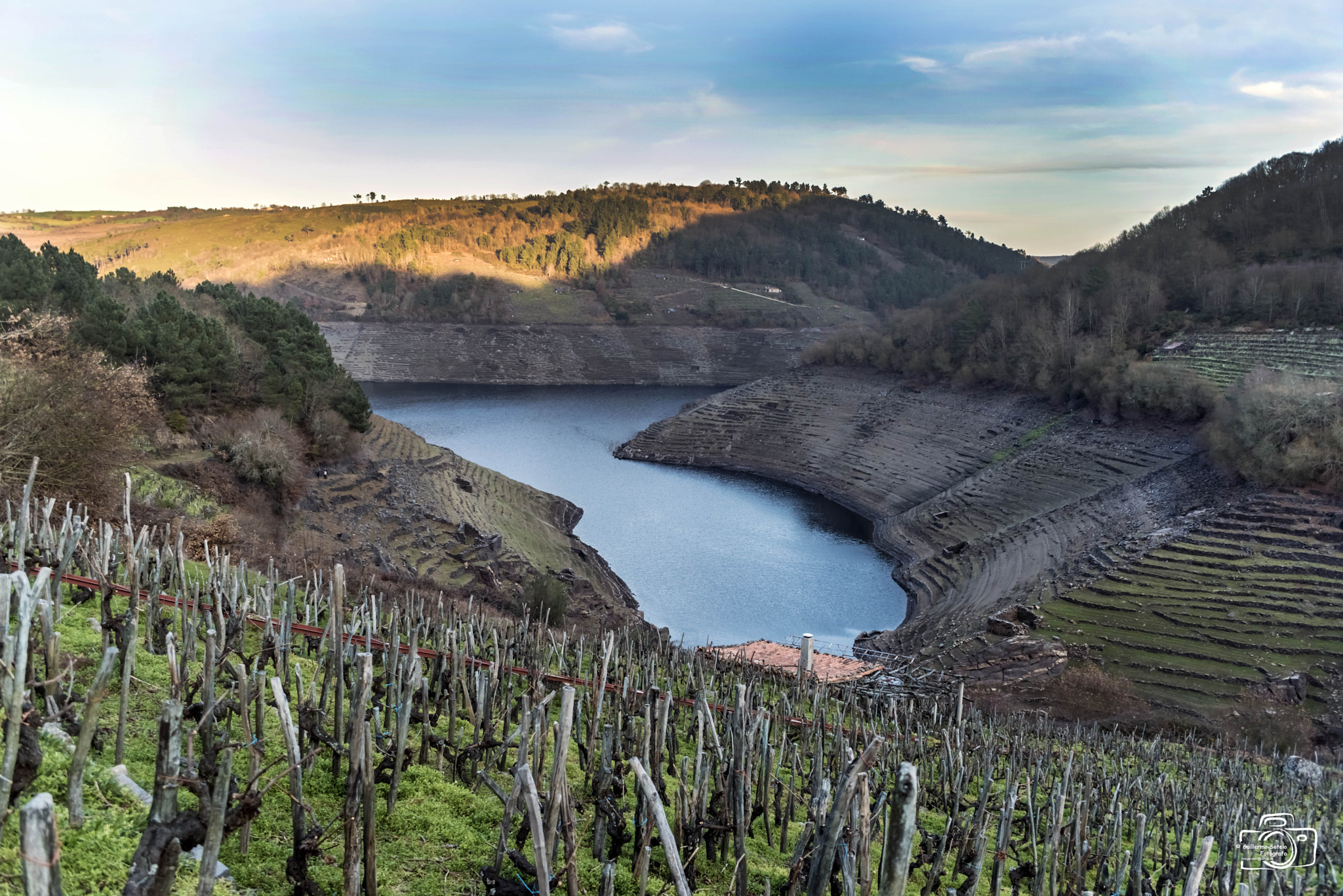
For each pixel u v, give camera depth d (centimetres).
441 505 9438
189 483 6222
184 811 926
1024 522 11075
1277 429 8938
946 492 13350
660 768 1662
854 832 1283
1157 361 12888
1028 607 7931
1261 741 5488
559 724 1137
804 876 1391
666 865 1416
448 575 7531
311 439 8962
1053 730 4419
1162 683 6588
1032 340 15425
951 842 1819
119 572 2381
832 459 16475
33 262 8869
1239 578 7725
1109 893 1711
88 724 991
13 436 3497
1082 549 9306
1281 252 16325
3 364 3769
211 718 1213
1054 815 1600
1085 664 6769
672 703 2297
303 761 1102
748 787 1642
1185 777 3378
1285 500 8481
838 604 9875
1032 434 13688
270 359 9344
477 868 1295
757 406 19762
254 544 4803
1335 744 5775
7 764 888
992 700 5869
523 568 8475
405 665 1549
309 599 2750
